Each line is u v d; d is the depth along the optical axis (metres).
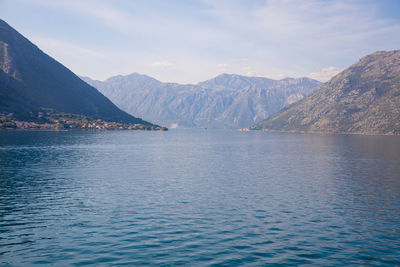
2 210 44.16
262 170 88.94
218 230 36.59
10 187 60.41
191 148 180.62
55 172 79.94
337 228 37.84
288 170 89.12
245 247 31.53
